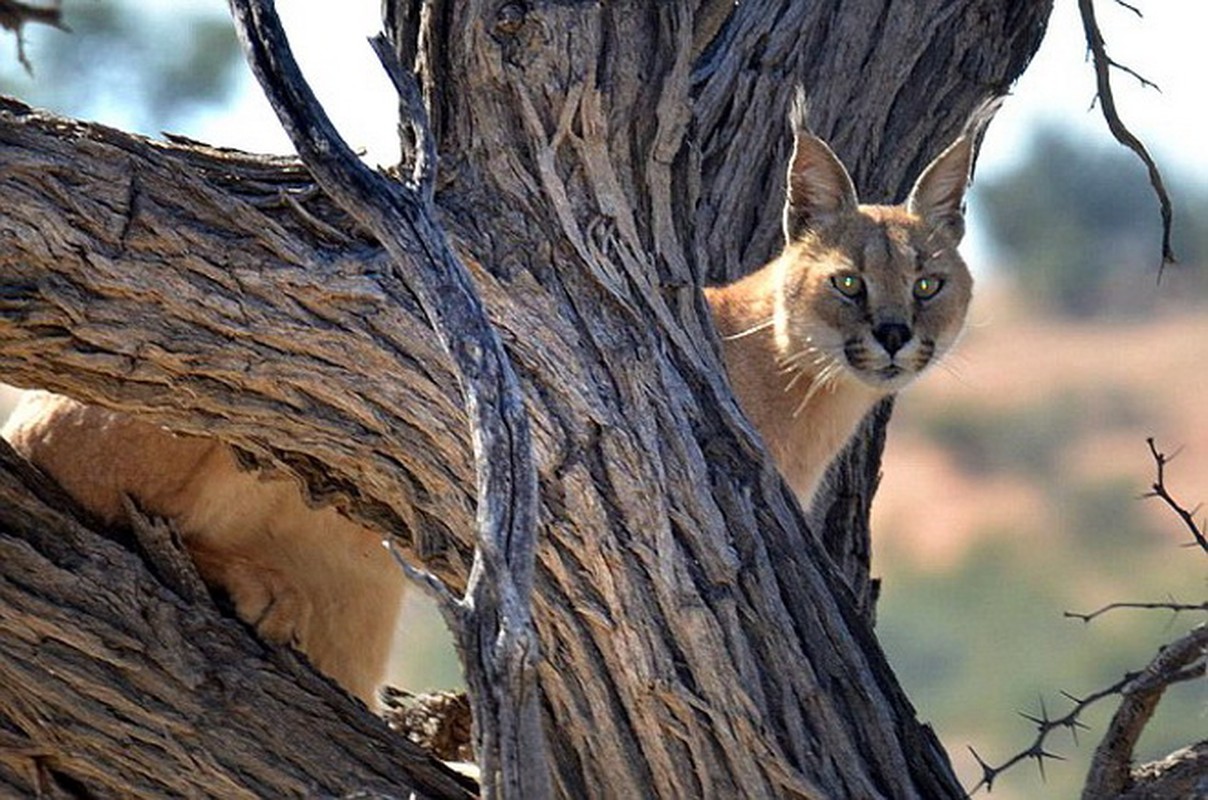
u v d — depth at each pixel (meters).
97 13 28.86
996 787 33.75
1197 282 56.50
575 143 10.59
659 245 10.77
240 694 11.01
